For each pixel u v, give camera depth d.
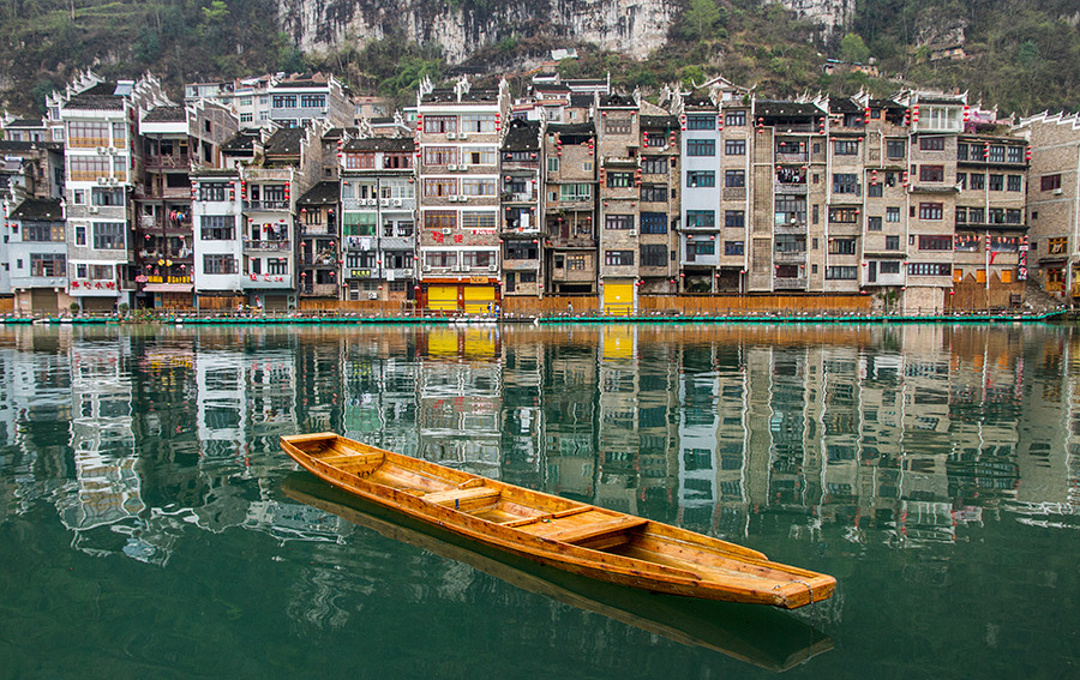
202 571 9.86
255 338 48.94
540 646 8.12
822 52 130.12
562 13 134.88
